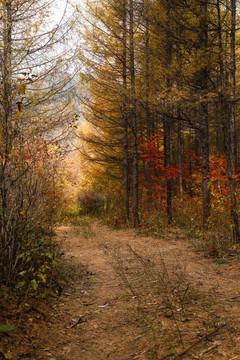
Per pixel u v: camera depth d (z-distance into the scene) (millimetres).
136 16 10273
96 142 13609
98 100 12875
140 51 10102
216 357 2402
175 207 12523
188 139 20156
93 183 21547
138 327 3184
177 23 8203
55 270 4707
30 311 3418
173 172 11570
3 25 4344
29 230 4160
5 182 3934
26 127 4418
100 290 4582
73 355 2705
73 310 3760
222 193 9023
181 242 8383
